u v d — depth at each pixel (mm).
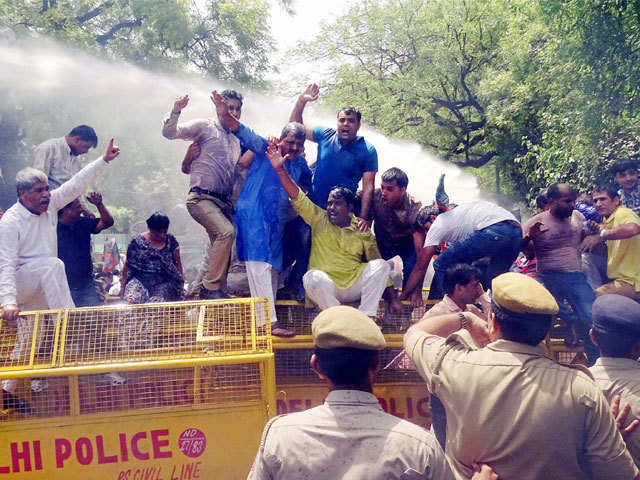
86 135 6305
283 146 5102
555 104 12195
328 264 4910
